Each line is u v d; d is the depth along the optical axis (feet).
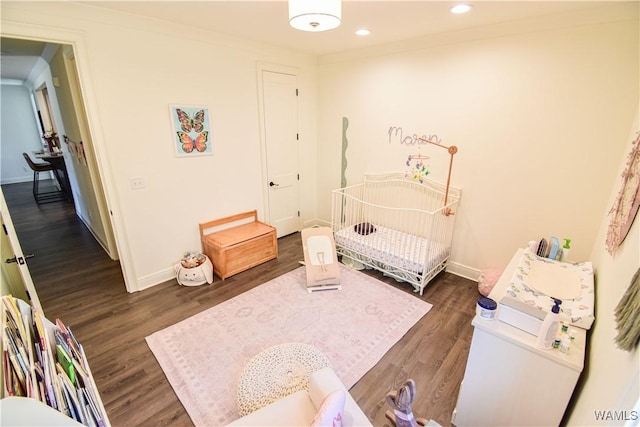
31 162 19.30
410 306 9.09
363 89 12.05
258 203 12.80
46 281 10.36
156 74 8.93
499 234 9.74
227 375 6.65
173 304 9.15
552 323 4.29
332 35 9.89
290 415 4.41
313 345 7.51
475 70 9.13
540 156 8.54
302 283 10.35
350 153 13.20
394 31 9.30
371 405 6.00
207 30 9.54
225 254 10.46
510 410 4.98
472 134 9.59
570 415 4.68
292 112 13.05
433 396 6.19
